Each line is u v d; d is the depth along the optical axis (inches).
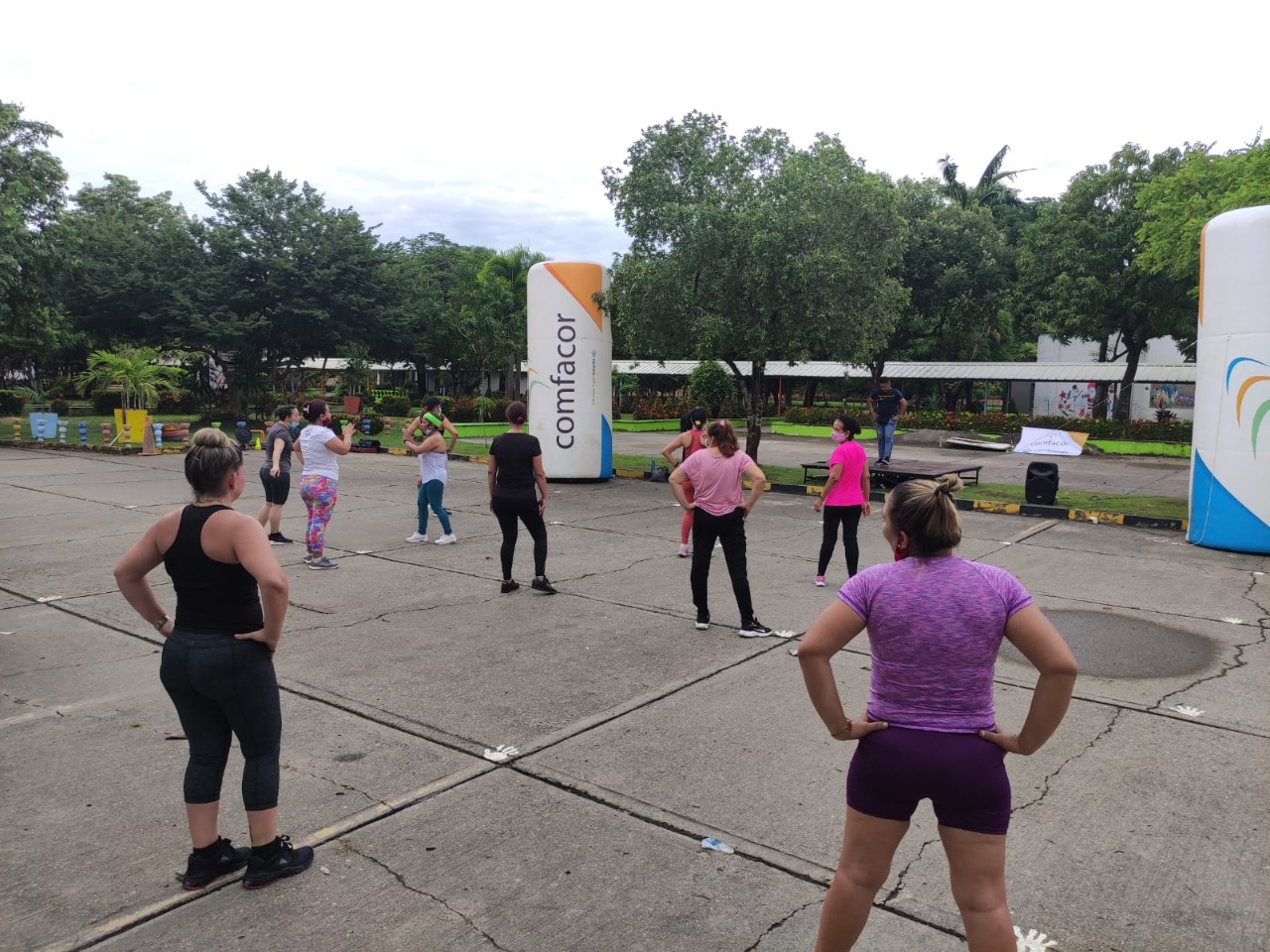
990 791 91.3
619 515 505.7
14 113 1079.0
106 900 125.8
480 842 143.4
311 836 144.4
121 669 229.5
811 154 695.1
